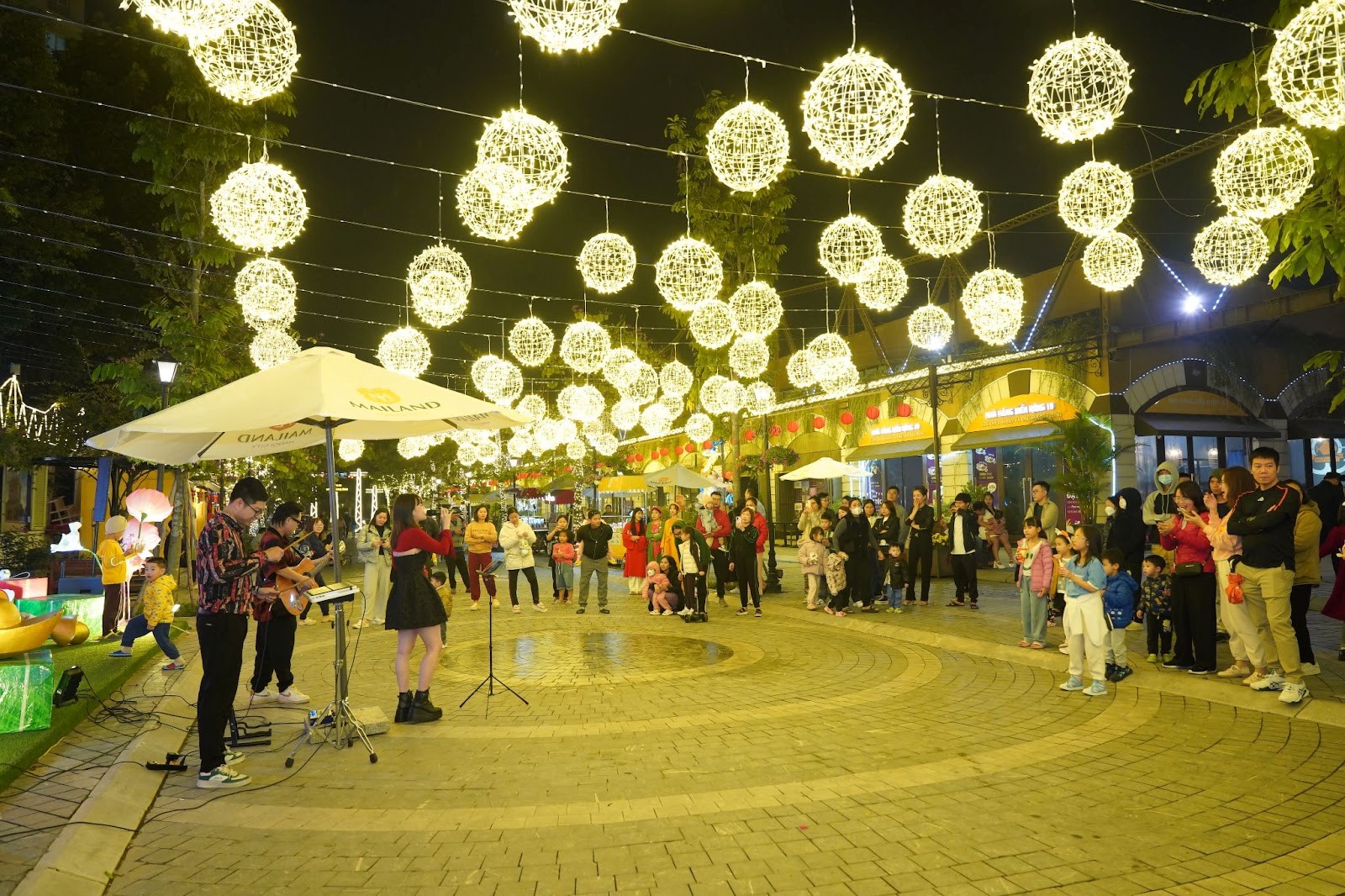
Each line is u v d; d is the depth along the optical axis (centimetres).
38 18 1716
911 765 574
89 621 1106
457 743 653
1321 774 539
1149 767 561
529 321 1346
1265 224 688
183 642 1160
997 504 2234
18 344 2047
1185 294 1994
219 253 1437
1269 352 2095
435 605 722
